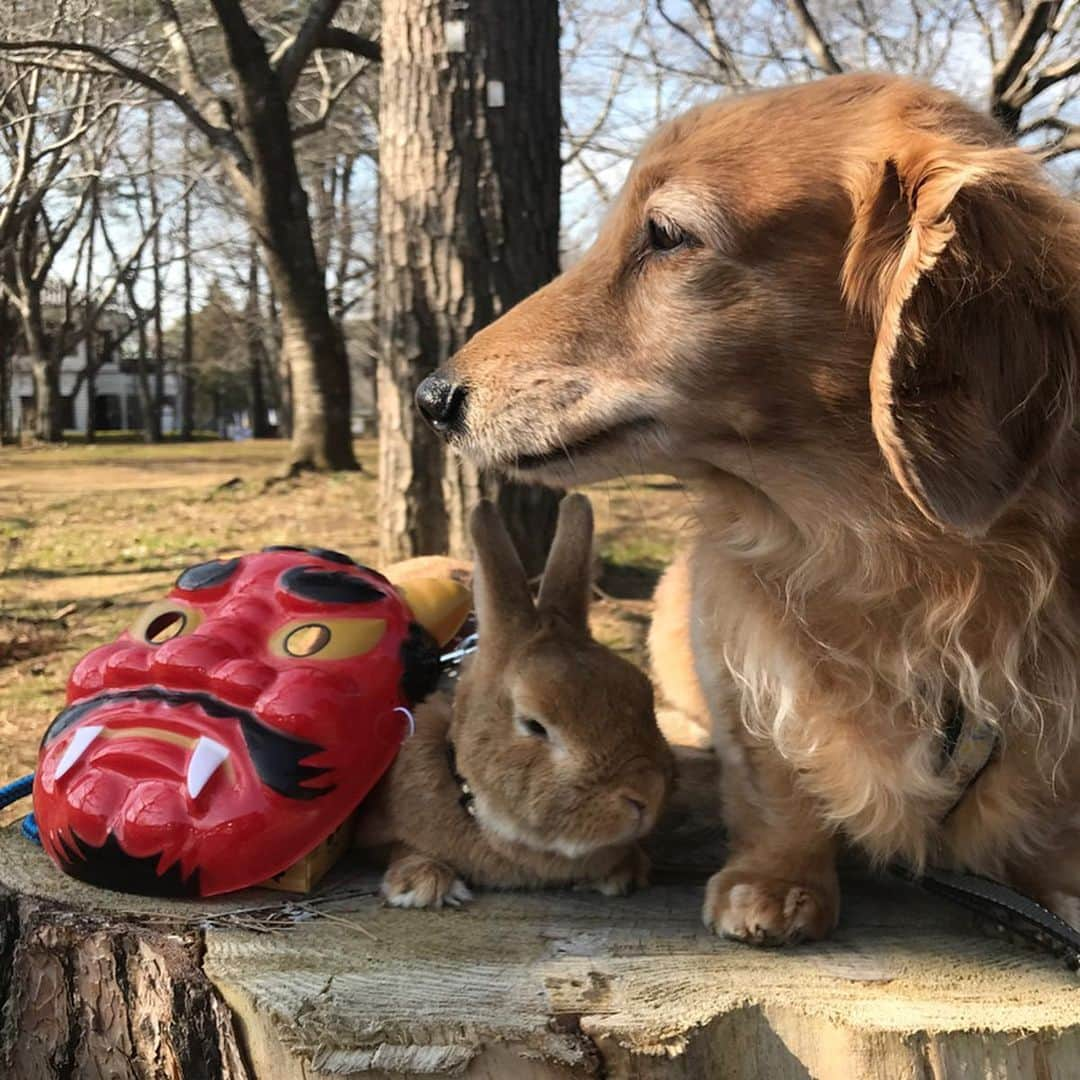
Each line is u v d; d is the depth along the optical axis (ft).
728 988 1.18
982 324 1.16
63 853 1.33
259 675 1.35
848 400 1.25
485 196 3.64
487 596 1.33
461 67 3.58
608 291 1.35
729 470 1.34
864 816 1.37
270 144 7.78
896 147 1.21
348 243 18.02
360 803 1.41
